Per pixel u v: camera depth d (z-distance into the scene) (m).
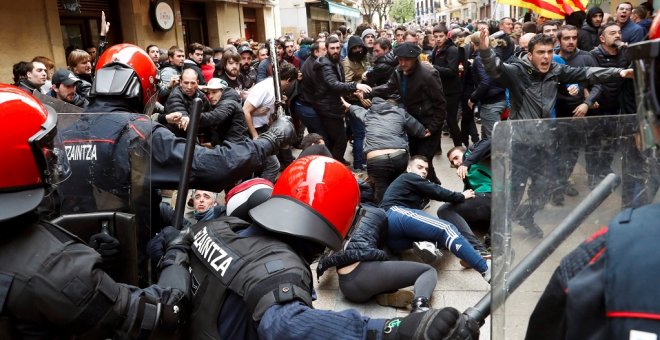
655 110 0.86
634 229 0.86
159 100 4.71
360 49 7.45
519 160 1.22
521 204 1.23
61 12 9.13
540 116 3.88
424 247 3.51
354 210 1.49
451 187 5.59
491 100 5.88
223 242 1.42
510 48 6.31
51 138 1.31
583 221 1.30
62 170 1.45
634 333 0.79
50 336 1.23
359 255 3.18
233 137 4.61
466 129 7.28
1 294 1.15
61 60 8.89
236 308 1.33
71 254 1.24
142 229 1.91
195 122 1.82
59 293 1.18
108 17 10.51
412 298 3.25
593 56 5.02
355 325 1.22
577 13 6.80
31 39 8.35
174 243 1.57
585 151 1.28
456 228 3.51
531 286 1.25
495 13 30.73
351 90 5.73
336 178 1.46
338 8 25.92
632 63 0.90
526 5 7.02
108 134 1.88
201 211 3.69
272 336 1.20
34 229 1.25
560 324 0.99
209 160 1.98
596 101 4.56
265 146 2.10
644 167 1.33
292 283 1.27
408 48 4.82
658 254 0.81
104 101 2.06
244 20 16.81
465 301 3.26
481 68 5.84
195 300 1.41
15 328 1.19
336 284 3.64
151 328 1.29
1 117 1.22
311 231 1.37
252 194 2.05
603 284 0.85
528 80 3.87
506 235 1.22
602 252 0.90
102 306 1.23
